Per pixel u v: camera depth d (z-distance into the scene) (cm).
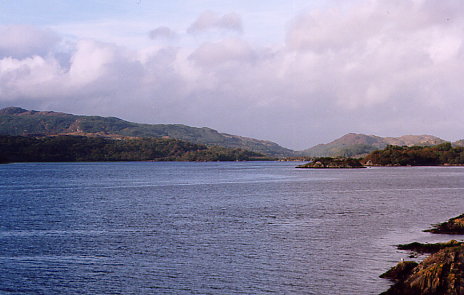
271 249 3444
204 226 4566
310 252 3328
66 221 4984
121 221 4959
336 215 5397
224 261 3088
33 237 3994
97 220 5050
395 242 3669
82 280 2681
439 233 4062
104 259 3162
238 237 3941
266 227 4481
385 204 6688
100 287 2555
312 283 2584
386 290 2438
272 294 2422
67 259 3172
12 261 3112
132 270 2880
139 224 4731
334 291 2448
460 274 2203
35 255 3284
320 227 4466
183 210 6000
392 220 4947
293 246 3547
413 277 2339
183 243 3691
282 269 2873
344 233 4112
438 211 5775
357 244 3600
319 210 5925
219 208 6231
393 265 2923
